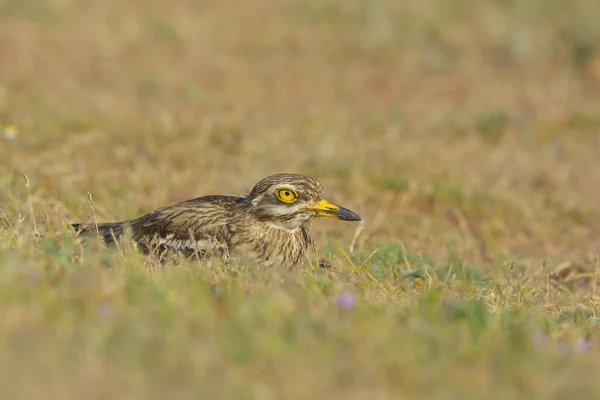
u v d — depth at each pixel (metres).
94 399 6.68
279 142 19.06
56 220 12.74
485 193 17.39
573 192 18.62
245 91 23.30
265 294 8.78
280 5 28.50
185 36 25.86
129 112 20.58
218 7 28.36
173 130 18.72
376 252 12.67
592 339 9.09
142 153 17.55
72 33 25.56
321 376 7.17
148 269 9.78
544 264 12.88
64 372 6.98
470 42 26.66
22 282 8.28
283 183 11.41
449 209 16.94
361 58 25.67
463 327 8.59
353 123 21.17
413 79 24.75
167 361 7.18
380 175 17.45
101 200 14.92
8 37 24.64
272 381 7.09
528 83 24.84
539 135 21.22
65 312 7.81
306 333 7.83
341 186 17.09
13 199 13.38
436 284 11.44
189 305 8.27
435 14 27.83
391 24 27.08
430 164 19.00
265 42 25.92
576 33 26.02
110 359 7.18
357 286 10.65
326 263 11.76
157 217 11.80
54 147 17.12
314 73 24.59
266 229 11.49
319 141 19.30
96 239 11.10
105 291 8.37
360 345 7.76
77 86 22.47
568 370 7.87
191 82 23.48
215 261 10.36
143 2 28.25
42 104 20.12
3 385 6.77
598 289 13.05
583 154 20.56
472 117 21.92
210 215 11.62
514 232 16.47
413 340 7.96
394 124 21.36
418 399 7.09
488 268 14.21
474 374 7.47
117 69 23.80
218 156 18.06
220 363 7.26
